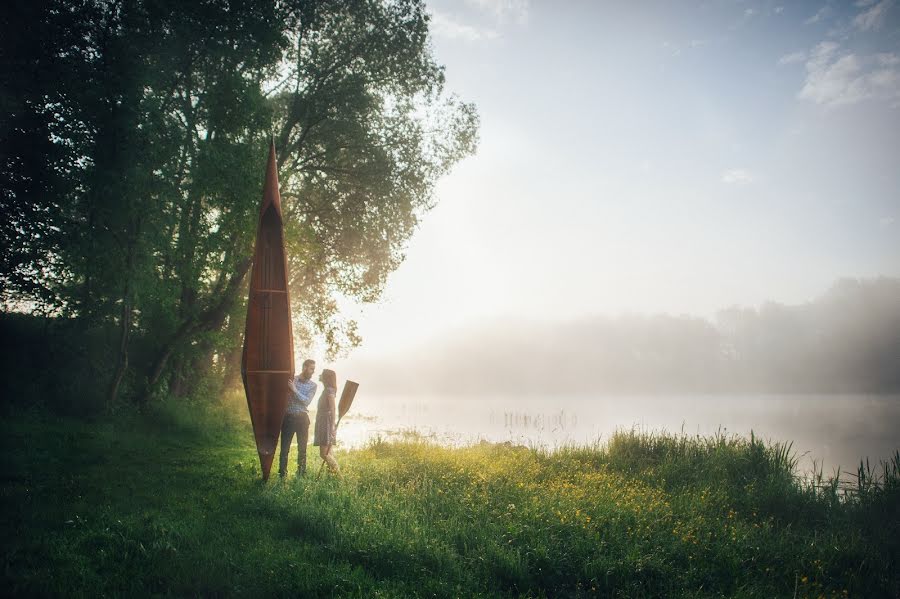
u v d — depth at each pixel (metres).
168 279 15.12
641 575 5.03
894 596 4.95
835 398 68.69
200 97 15.30
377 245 21.98
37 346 14.53
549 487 8.13
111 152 13.45
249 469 9.25
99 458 9.34
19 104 12.80
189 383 19.30
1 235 13.07
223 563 4.59
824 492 8.80
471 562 5.04
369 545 5.14
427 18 20.56
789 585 5.02
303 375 8.68
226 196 14.79
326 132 20.30
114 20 13.81
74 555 4.55
